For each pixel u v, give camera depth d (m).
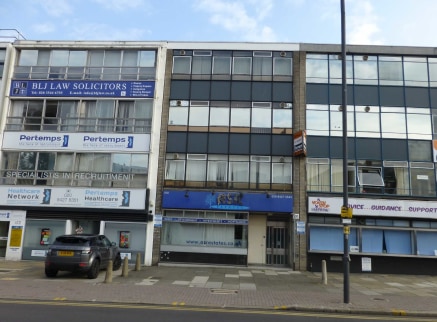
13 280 14.22
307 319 9.48
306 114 21.73
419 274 19.78
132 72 22.67
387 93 21.89
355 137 21.44
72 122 22.30
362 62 22.28
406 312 10.45
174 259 20.80
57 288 12.67
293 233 20.58
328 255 20.08
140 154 21.69
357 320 9.55
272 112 21.92
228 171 21.42
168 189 21.19
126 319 8.67
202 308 10.48
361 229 20.30
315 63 22.36
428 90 21.92
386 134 21.48
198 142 21.78
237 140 21.72
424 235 20.22
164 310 9.99
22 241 21.06
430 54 22.11
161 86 22.34
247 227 20.92
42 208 21.16
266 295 12.56
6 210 21.39
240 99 22.14
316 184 21.02
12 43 23.11
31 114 22.56
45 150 21.89
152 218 20.89
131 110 22.33
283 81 22.20
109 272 14.10
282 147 21.53
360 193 20.78
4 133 22.17
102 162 21.73
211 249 20.83
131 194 21.06
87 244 14.95
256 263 21.36
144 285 13.83
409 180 21.00
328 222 20.53
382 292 13.96
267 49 22.56
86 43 22.89
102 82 22.56
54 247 14.65
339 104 21.80
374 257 20.05
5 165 21.94
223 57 22.69
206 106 22.16
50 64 22.95
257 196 20.89
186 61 22.73
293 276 17.75
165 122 21.95
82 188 21.25
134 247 20.81
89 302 10.79
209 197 21.03
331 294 13.00
